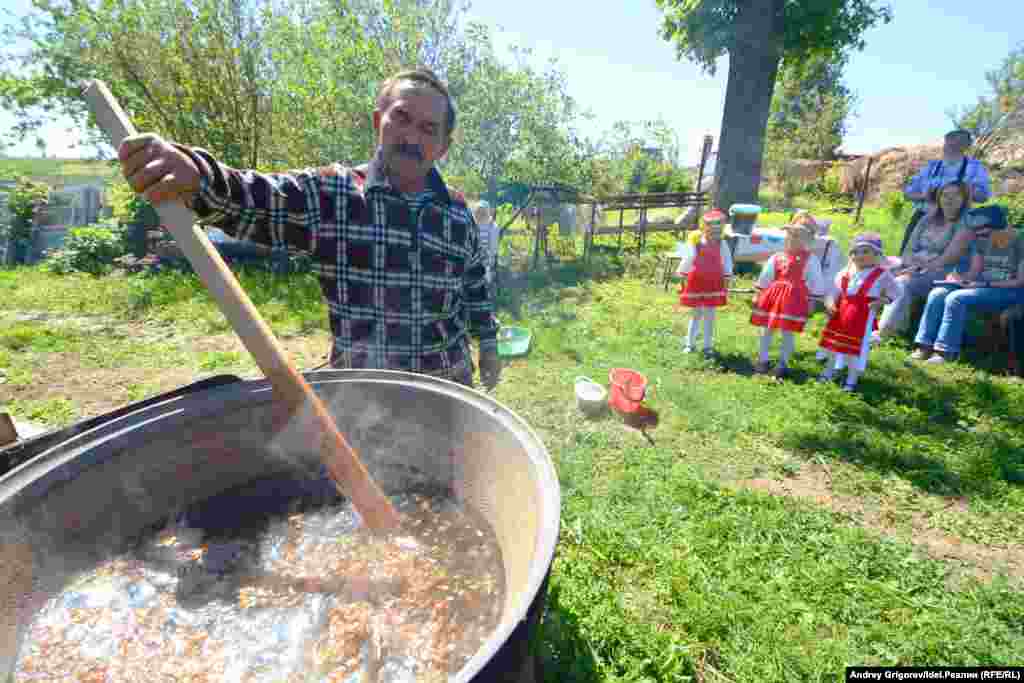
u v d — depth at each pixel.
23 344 5.65
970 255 6.15
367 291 1.73
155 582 1.21
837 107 29.08
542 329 6.57
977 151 19.34
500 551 1.32
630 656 2.16
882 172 19.83
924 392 5.01
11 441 1.86
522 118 10.58
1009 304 5.70
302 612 1.14
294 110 9.43
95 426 1.34
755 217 9.31
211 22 8.83
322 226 1.62
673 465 3.72
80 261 9.43
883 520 3.31
